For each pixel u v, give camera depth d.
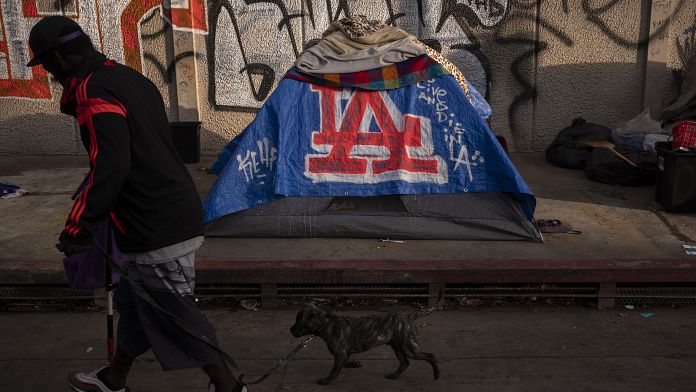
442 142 5.49
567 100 8.05
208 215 5.43
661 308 4.91
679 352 4.22
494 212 5.46
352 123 5.57
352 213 5.53
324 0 7.85
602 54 7.90
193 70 7.99
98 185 2.88
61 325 4.71
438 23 7.86
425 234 5.48
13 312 4.93
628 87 8.00
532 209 5.37
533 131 8.14
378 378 3.94
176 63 7.98
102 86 2.96
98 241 3.39
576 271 4.86
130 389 3.84
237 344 4.41
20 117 8.29
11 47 8.09
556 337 4.46
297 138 5.57
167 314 3.19
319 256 5.17
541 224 5.72
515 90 8.02
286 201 5.54
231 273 4.93
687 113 7.51
